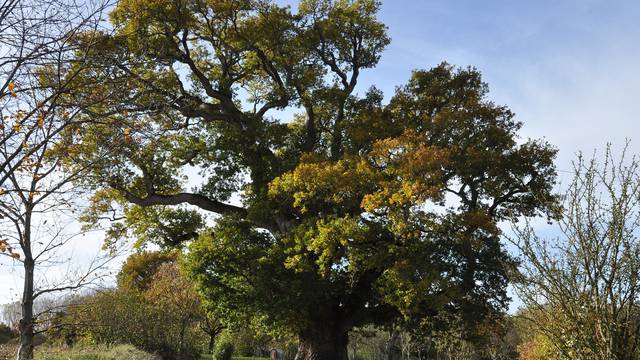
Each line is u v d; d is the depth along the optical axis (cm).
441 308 1984
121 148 894
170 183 2548
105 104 874
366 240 2039
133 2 2167
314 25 2638
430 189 1822
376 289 2155
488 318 2150
